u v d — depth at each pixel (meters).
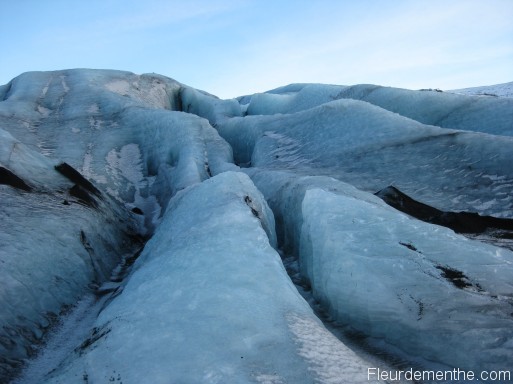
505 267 7.96
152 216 21.53
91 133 30.61
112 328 6.48
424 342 6.50
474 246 8.77
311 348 5.56
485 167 17.36
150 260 10.39
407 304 7.15
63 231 12.59
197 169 21.94
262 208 12.62
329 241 9.16
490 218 13.95
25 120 31.39
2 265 9.48
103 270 13.28
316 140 25.23
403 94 31.44
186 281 7.43
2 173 14.41
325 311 8.84
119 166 27.19
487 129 24.97
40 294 9.83
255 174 21.11
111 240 15.47
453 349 6.10
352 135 23.88
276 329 5.84
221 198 11.98
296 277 11.44
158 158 27.69
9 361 7.73
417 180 18.08
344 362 5.45
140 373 4.96
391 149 21.02
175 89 55.44
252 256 8.16
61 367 6.41
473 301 6.94
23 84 41.03
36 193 14.83
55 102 36.59
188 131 28.00
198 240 9.41
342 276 8.20
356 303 7.73
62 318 9.92
